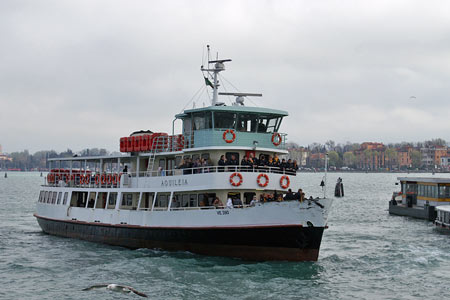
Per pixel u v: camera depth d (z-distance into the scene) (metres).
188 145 43.16
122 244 45.62
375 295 32.19
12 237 54.59
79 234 50.81
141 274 35.78
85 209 50.38
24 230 61.53
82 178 53.06
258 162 40.78
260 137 42.19
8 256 43.84
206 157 42.19
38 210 59.06
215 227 38.94
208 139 41.31
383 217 82.25
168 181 43.25
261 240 37.91
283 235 37.38
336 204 113.75
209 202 41.00
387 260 42.72
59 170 59.66
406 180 84.50
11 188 184.88
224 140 40.91
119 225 45.59
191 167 42.06
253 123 42.53
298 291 32.41
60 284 34.28
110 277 35.44
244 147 41.09
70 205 52.94
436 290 33.34
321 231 37.44
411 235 59.59
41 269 38.62
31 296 31.73
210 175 39.75
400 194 95.44
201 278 34.59
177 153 44.09
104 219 47.72
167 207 43.31
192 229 40.03
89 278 35.50
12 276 36.78
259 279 34.47
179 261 39.09
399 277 36.62
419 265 40.78
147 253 42.62
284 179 41.16
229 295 31.30
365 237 58.12
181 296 31.03
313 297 31.44
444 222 62.44
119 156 49.91
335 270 38.41
